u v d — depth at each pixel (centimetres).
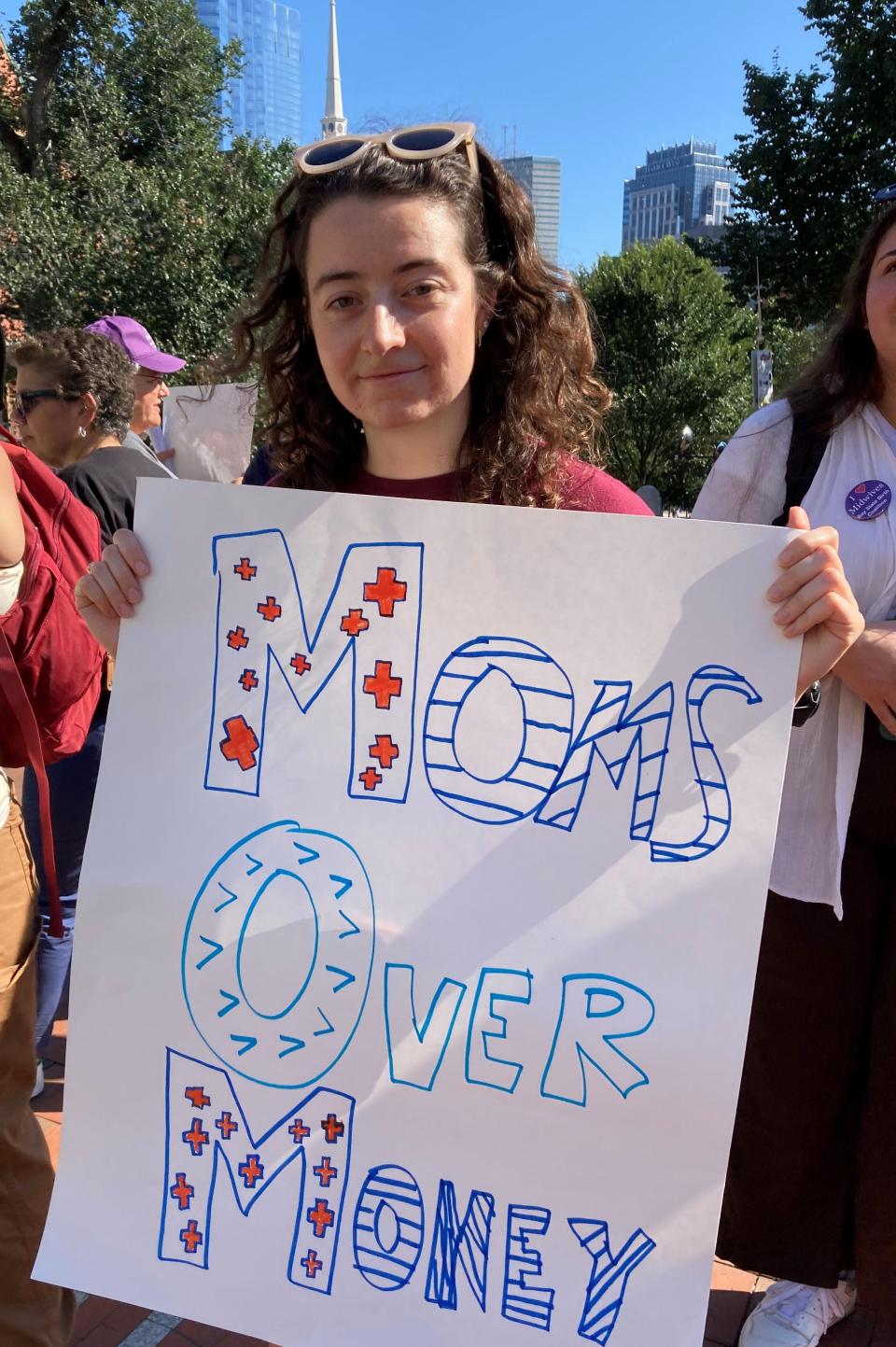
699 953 108
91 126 1308
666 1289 108
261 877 120
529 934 112
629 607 113
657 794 111
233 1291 120
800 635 109
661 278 2325
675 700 112
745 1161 165
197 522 124
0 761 159
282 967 119
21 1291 153
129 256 1165
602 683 113
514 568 115
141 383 344
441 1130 114
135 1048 124
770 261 1552
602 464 152
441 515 117
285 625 122
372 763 119
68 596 157
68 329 255
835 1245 164
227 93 1548
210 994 121
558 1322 110
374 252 114
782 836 154
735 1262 169
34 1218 153
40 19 1286
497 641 116
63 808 228
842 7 1446
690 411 2372
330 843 119
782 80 1501
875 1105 155
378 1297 116
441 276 116
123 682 126
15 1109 152
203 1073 122
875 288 142
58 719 161
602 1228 110
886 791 146
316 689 121
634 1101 109
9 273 1098
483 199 130
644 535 112
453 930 114
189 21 1416
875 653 135
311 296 122
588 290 2361
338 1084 117
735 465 158
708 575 111
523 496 132
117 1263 124
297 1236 119
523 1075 112
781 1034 158
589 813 113
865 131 1441
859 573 146
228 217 1267
